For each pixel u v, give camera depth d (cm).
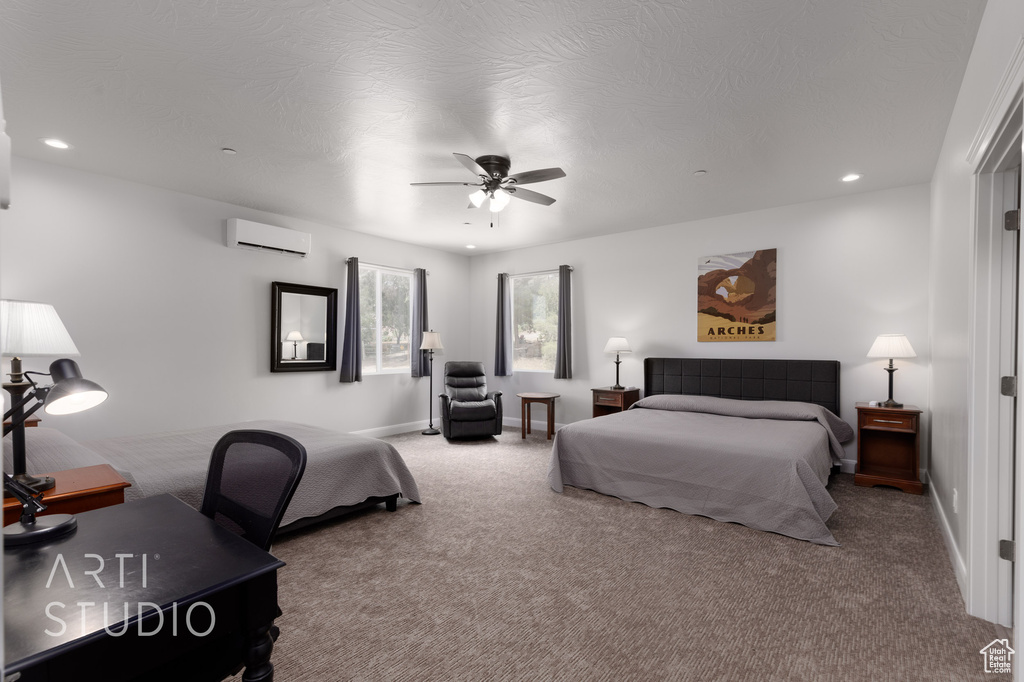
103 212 404
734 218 520
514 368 710
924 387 422
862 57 243
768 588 246
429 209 502
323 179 412
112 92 275
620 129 319
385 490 348
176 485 266
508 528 325
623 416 462
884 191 441
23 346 190
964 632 209
